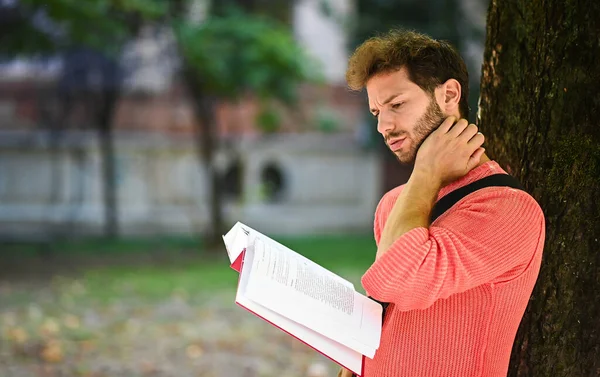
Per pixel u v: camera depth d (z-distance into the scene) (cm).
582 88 308
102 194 2542
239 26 1889
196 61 1855
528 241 253
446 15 2166
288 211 2698
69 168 2512
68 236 2328
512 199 255
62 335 953
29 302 1199
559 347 310
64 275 1522
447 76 267
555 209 311
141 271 1599
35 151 2508
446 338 261
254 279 250
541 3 318
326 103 2669
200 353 874
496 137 334
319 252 1973
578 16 308
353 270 1584
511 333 266
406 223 256
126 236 2441
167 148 2586
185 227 2591
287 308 254
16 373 766
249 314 1117
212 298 1250
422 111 267
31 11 1767
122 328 1006
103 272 1577
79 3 1631
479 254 247
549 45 315
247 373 795
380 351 271
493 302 258
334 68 2655
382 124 272
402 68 265
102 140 2300
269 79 1941
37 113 2492
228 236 269
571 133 310
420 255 243
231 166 2647
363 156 2738
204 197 2620
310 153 2703
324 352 263
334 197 2738
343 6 2444
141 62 2162
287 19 2570
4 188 2506
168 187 2600
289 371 809
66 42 1903
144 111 2581
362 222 2750
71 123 2461
